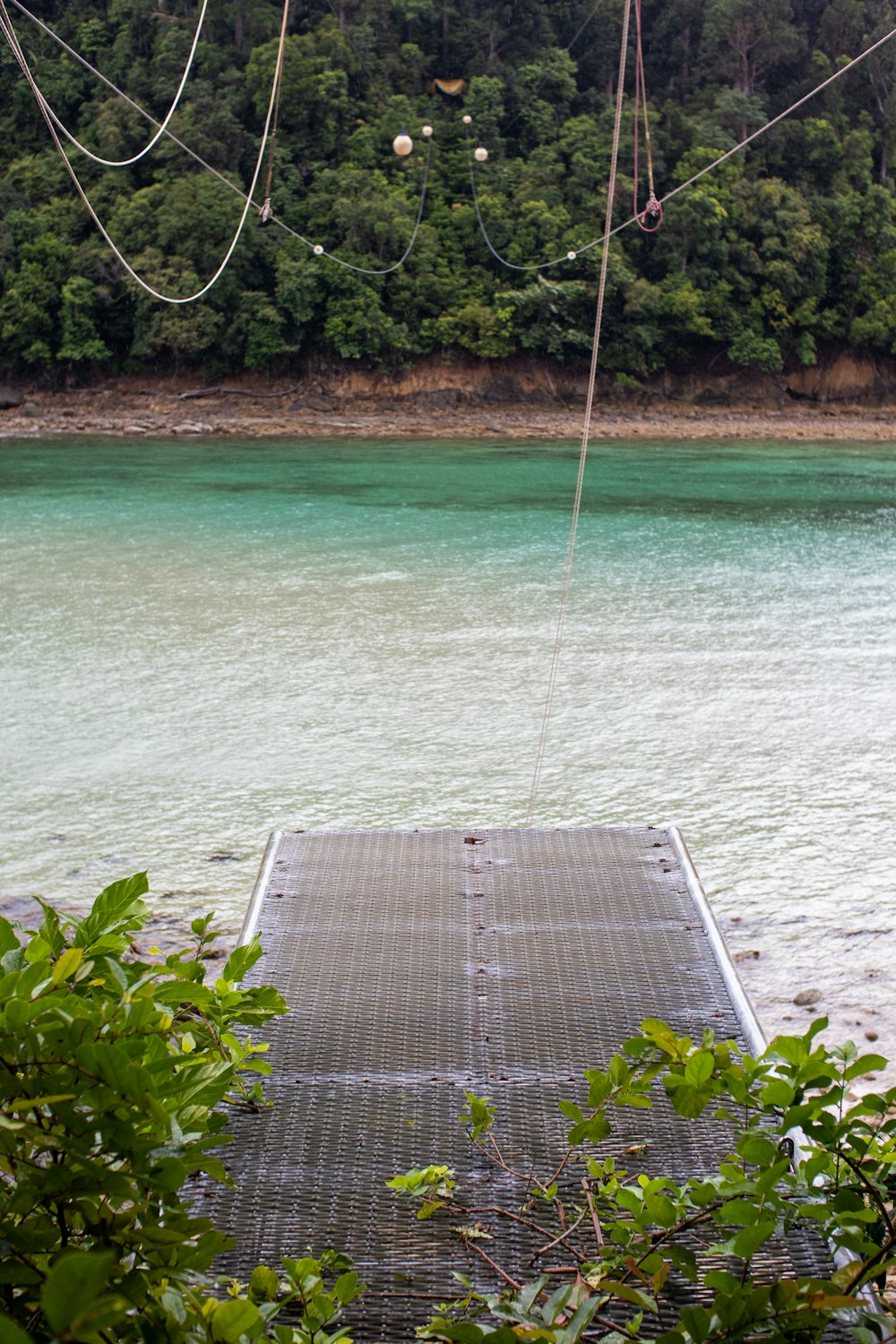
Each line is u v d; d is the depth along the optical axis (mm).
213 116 60531
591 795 9133
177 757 10086
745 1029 3369
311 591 17922
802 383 64125
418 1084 3172
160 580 18953
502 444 50094
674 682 12508
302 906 4145
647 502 31094
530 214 61500
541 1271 2576
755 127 64438
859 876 7574
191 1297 1716
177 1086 1904
